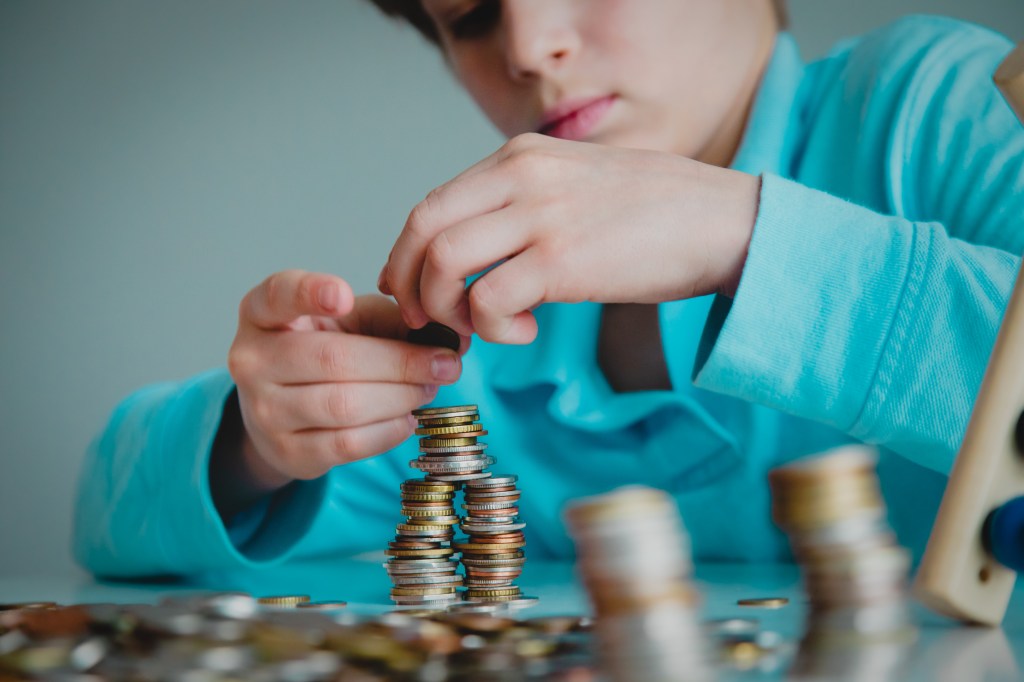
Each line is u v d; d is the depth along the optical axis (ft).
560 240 2.65
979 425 1.80
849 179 4.18
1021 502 1.75
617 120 4.09
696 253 2.70
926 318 2.69
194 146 11.06
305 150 10.71
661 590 1.38
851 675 1.44
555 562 4.20
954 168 3.84
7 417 11.35
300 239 10.73
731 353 2.70
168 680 1.44
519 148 2.85
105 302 11.25
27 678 1.52
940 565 1.79
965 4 7.84
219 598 2.02
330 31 10.62
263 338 3.24
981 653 1.61
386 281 2.88
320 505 3.66
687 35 4.11
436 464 2.74
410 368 3.12
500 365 4.44
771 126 4.31
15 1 11.53
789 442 3.88
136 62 11.24
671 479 4.08
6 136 11.51
